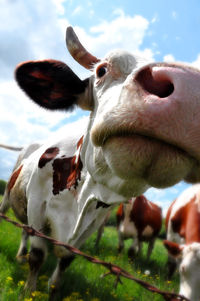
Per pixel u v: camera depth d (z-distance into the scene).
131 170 0.39
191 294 0.75
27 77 0.64
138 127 0.36
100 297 0.88
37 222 0.79
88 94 0.65
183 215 1.41
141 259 1.85
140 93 0.36
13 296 0.72
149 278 1.31
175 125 0.34
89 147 0.63
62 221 0.73
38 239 0.78
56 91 0.66
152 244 1.99
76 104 0.67
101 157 0.56
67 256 0.74
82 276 1.02
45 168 0.80
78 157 0.72
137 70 0.37
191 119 0.34
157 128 0.35
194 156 0.36
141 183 0.51
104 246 1.90
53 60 0.64
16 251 1.19
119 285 1.03
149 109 0.35
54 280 0.77
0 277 0.85
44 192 0.80
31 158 0.98
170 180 0.38
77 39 0.68
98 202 0.68
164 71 0.34
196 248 0.82
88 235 0.73
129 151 0.38
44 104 0.66
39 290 0.83
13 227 1.61
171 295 0.36
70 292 0.88
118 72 0.53
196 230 0.98
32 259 0.78
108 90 0.52
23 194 0.93
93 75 0.64
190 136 0.34
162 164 0.37
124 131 0.37
